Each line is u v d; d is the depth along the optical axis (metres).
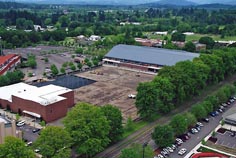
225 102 117.31
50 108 100.25
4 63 158.88
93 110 77.62
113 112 84.19
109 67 172.88
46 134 69.06
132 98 121.25
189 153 81.06
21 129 94.50
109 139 79.06
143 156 69.81
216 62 136.38
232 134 92.44
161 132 81.88
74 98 120.12
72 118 76.12
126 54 174.25
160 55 167.00
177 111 110.00
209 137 90.50
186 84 113.25
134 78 150.62
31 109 103.19
